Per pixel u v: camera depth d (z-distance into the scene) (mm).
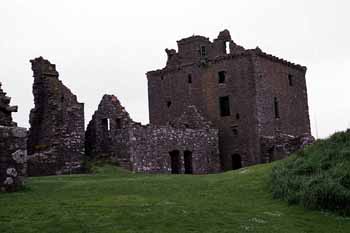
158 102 66062
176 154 53344
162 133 51125
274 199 24469
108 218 18672
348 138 28156
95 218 18625
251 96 59250
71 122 44812
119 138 48719
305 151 28984
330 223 20641
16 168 25047
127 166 47344
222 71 61594
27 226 17516
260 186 26984
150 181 29344
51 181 29750
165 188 26984
